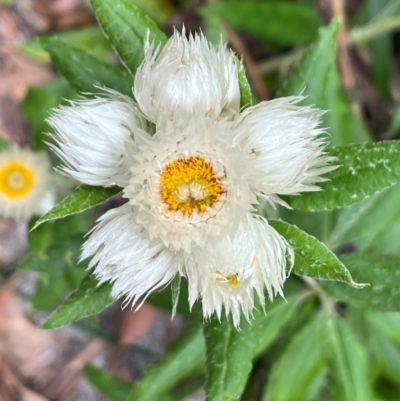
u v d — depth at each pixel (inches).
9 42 14.4
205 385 7.6
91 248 6.8
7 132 14.2
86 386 14.3
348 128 10.5
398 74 13.2
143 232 6.7
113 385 11.9
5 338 14.3
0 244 14.2
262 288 6.8
